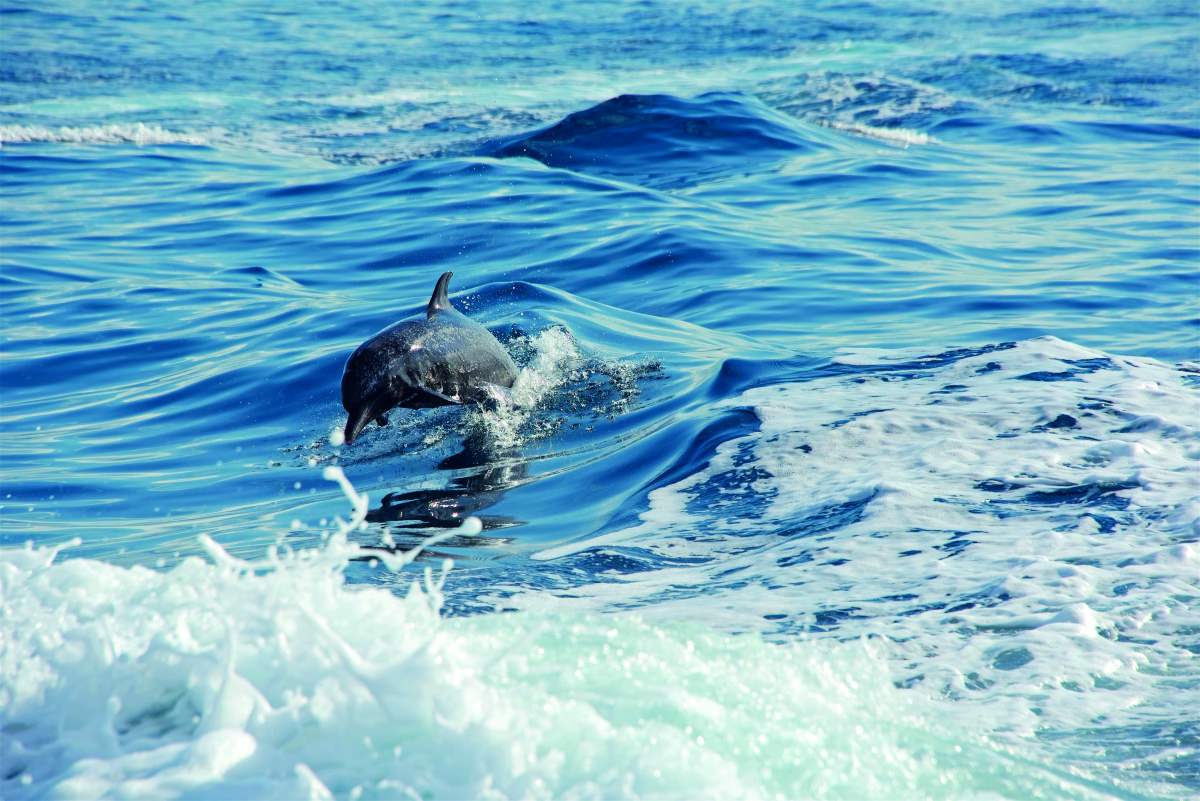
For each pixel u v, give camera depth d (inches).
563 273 1918.1
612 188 2534.5
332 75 4680.1
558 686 480.1
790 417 1116.5
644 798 384.2
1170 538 784.9
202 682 425.7
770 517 903.7
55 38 5452.8
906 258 1962.4
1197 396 1090.7
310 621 426.9
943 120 3496.6
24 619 485.4
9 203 2529.5
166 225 2343.8
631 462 1090.7
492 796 378.9
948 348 1347.2
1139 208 2321.6
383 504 1056.8
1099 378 1162.6
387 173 2731.3
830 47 5447.8
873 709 552.1
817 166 2815.0
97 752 406.0
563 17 6673.2
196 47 5369.1
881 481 931.3
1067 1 7175.2
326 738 402.6
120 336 1674.5
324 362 1493.6
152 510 1085.8
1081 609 687.7
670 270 1908.2
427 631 462.6
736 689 515.2
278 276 1983.3
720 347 1472.7
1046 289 1752.0
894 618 695.7
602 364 1422.2
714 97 3390.7
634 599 753.6
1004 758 510.6
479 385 1280.8
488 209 2367.1
